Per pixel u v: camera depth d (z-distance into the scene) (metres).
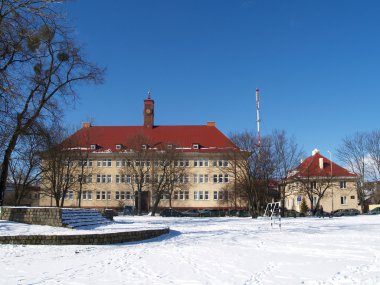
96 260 15.16
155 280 11.40
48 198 88.31
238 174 67.94
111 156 89.12
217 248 19.03
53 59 34.00
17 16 26.70
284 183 63.81
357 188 80.88
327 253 17.00
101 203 88.62
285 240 22.75
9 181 56.47
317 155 90.25
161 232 26.83
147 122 94.94
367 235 25.53
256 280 11.34
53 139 36.88
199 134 93.25
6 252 17.17
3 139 30.66
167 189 76.88
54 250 18.12
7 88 26.92
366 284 10.47
